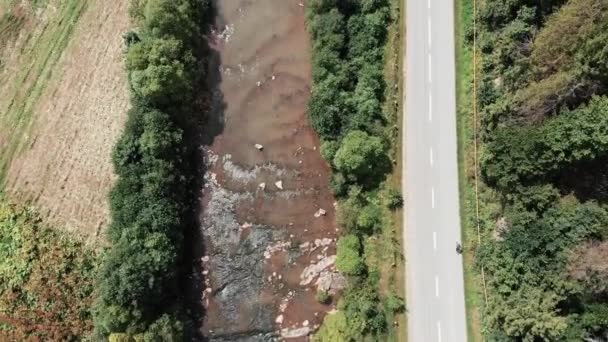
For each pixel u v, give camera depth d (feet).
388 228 160.66
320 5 168.25
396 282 159.02
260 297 169.99
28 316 169.27
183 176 169.48
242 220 172.86
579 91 134.72
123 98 176.45
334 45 165.27
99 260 171.63
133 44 164.96
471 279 154.30
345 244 162.30
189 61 167.94
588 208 136.46
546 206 142.20
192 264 171.63
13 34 183.11
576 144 133.39
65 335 167.94
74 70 179.52
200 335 169.68
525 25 148.87
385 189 162.09
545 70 140.56
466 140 158.20
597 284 130.52
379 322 156.46
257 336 169.17
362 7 167.43
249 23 178.40
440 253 157.38
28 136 178.91
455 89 160.66
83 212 174.40
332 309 166.61
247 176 173.99
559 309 136.46
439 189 159.12
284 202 172.14
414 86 163.32
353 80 166.09
